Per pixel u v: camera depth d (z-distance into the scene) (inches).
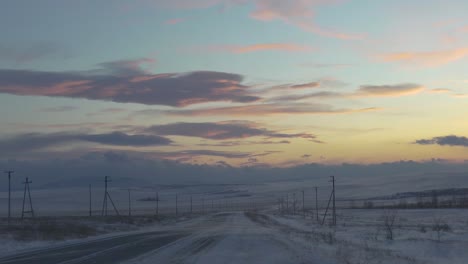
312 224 3280.0
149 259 1050.1
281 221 3905.0
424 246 1362.0
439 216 4028.1
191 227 2955.2
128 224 3280.0
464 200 7406.5
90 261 1026.1
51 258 1116.5
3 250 1396.4
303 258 1026.7
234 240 1653.5
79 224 2751.0
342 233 2190.0
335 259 1005.2
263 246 1381.6
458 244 1352.1
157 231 2513.5
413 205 6870.1
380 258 1035.9
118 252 1246.3
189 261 997.2
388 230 2112.5
